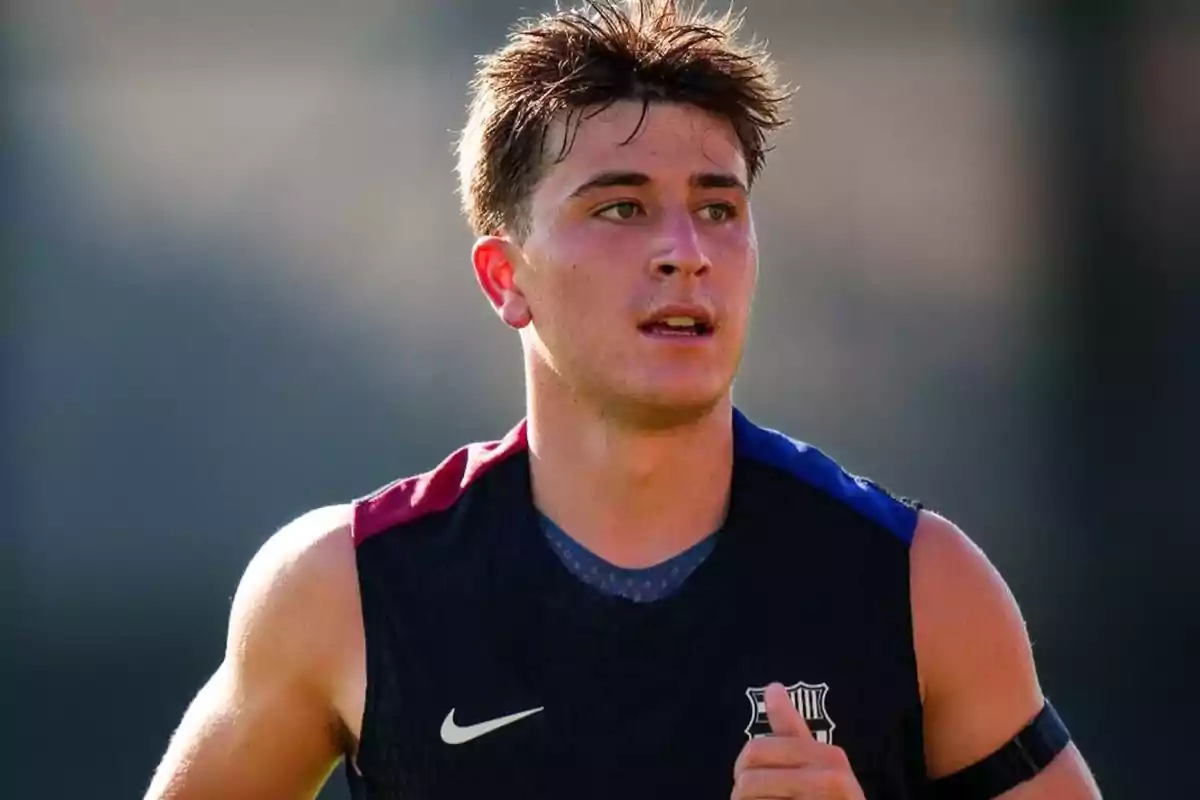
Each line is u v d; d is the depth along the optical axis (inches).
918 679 252.4
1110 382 815.7
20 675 790.5
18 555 820.0
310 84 843.4
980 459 820.0
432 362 829.8
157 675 791.1
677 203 251.0
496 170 264.8
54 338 834.2
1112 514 806.5
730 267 251.4
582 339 249.6
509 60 265.6
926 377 821.9
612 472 257.3
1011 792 255.1
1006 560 808.3
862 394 822.5
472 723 250.5
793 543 258.4
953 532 262.5
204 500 825.5
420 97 839.7
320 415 829.8
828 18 844.6
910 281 828.6
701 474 259.9
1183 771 726.5
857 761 248.1
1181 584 789.2
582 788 246.7
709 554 258.4
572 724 249.0
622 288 246.7
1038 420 818.2
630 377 245.6
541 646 253.6
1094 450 812.6
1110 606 794.2
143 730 765.9
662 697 249.4
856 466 821.9
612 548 259.8
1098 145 826.8
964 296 826.2
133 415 830.5
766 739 229.1
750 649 251.9
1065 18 833.5
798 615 253.8
